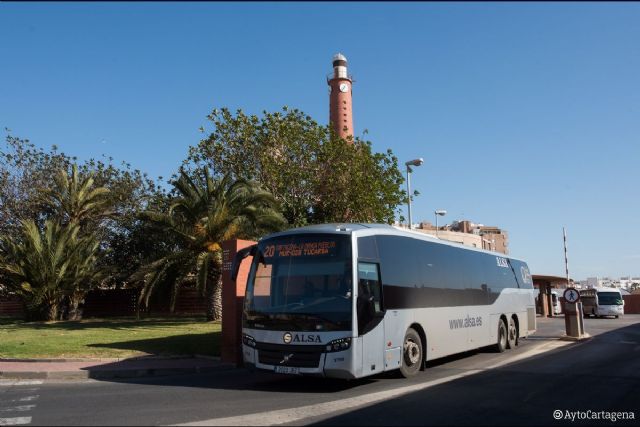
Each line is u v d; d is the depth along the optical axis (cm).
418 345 1181
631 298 6881
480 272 1598
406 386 1014
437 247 1358
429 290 1264
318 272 1007
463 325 1425
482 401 857
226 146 2988
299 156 2992
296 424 712
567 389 967
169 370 1263
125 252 3575
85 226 3388
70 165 3578
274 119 2952
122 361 1371
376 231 1106
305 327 962
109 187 3556
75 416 779
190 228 2417
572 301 2122
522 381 1060
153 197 3425
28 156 3444
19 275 2847
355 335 953
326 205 3006
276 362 981
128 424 723
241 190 2452
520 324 1891
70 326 2444
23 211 3338
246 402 880
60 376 1196
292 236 1073
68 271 2962
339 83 6769
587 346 1836
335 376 941
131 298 3578
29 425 730
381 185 3017
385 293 1075
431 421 724
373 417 749
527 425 703
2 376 1202
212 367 1310
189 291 3491
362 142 3133
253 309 1041
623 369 1238
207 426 704
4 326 2503
